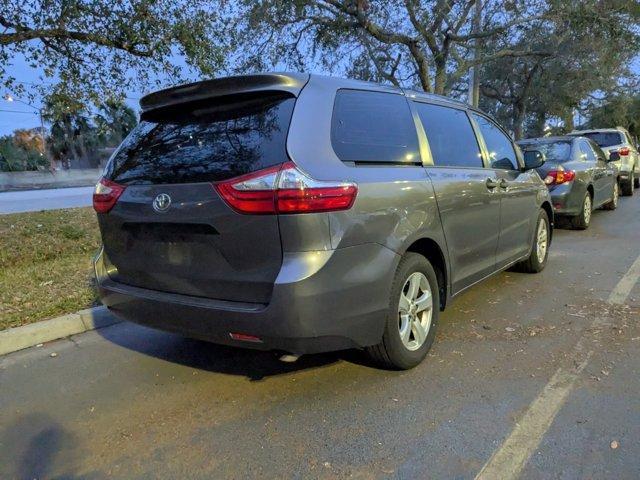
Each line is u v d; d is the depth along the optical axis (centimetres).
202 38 880
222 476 258
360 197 298
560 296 516
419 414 304
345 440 282
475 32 1430
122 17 793
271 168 279
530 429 283
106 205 348
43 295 533
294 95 303
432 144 396
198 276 305
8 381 376
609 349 382
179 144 325
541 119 2828
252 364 386
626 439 271
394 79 1652
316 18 1382
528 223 555
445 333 428
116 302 351
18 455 284
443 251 380
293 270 275
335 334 292
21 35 748
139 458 276
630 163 1465
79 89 858
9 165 4191
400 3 1281
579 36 1488
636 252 702
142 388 357
